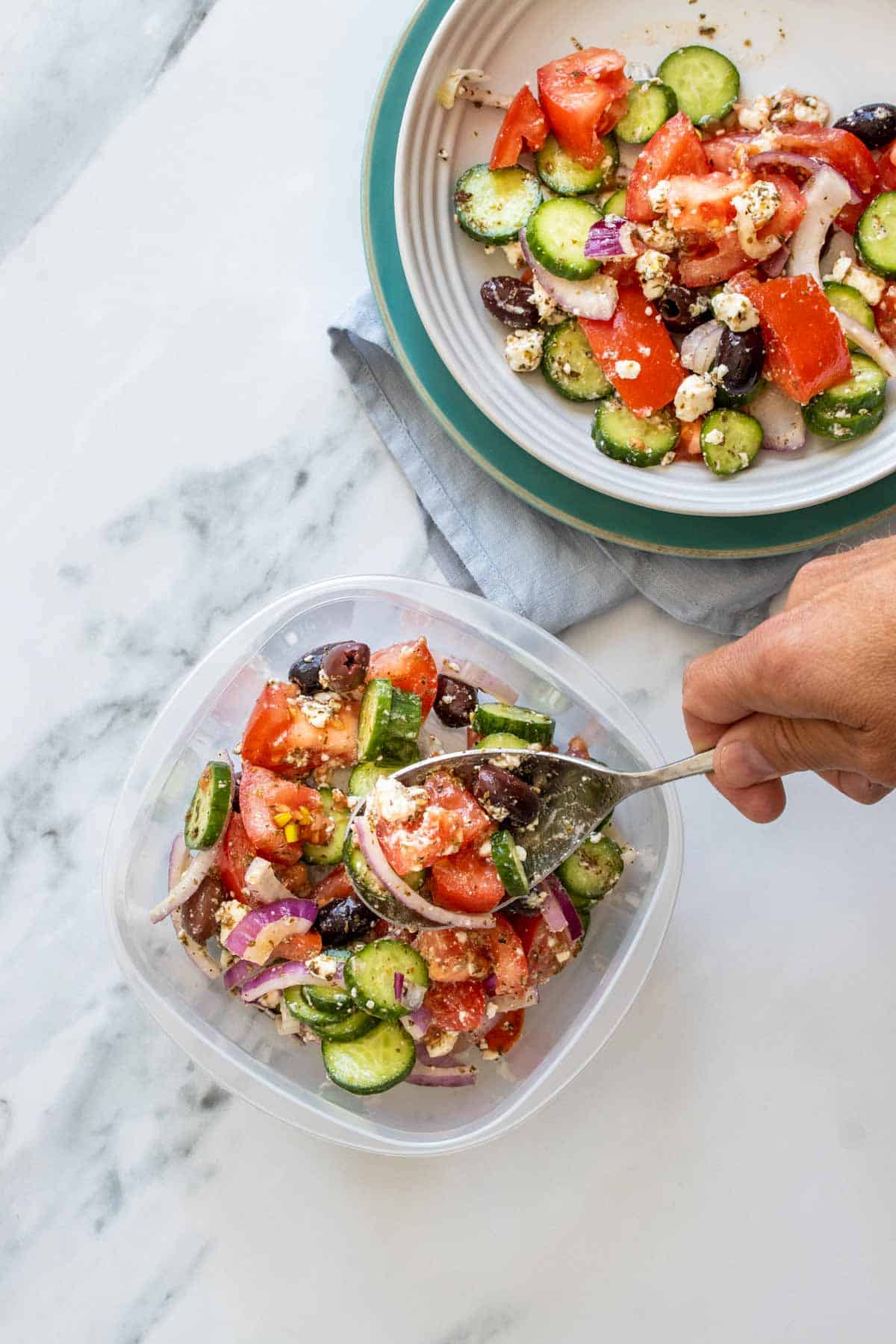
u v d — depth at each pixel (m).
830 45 0.62
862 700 0.49
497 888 0.57
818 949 0.65
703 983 0.65
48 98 0.65
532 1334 0.65
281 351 0.65
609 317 0.61
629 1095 0.65
